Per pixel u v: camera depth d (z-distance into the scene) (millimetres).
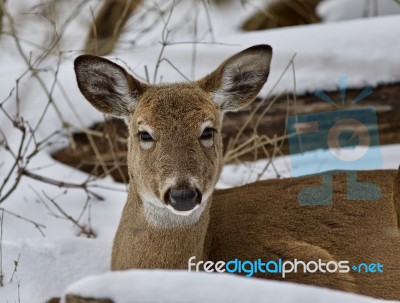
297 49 13914
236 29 17844
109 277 6445
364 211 9961
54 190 12328
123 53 14477
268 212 10062
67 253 10453
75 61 9438
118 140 12609
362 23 14617
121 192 12547
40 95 13781
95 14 16859
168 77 13609
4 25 15328
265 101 13320
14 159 12867
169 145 8570
